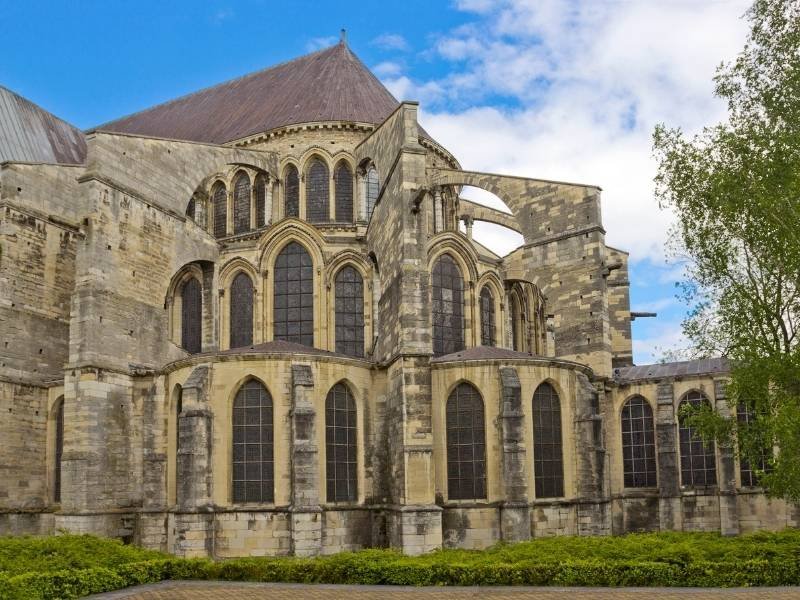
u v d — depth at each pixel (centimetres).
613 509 6209
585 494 5150
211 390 4906
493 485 4956
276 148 7012
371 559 3562
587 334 6050
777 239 3888
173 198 6081
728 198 3994
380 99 7475
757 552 3400
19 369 5812
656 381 6253
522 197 6456
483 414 5053
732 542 3703
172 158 6109
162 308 5909
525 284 6938
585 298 6081
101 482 5272
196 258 6200
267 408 4903
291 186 6906
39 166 6159
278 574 3572
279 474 4797
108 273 5500
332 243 6225
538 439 5125
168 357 5934
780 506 5756
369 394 5284
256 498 4809
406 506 4788
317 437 4928
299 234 6188
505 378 5012
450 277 6125
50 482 5884
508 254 6850
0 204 5828
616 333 7488
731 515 5766
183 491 4722
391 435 5128
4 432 5669
